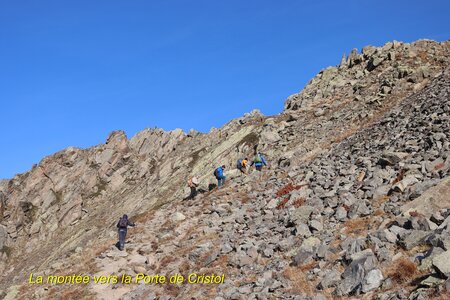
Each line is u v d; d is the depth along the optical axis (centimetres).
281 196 2511
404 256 1261
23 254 8000
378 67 5175
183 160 7131
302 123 4569
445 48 5147
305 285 1362
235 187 3188
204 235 2308
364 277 1212
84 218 8038
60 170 9669
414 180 1788
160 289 1830
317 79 6231
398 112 3178
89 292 1950
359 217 1733
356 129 3525
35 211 8925
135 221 3014
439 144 2067
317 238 1675
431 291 1023
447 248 1174
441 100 2791
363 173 2183
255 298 1401
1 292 2248
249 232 2091
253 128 5894
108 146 9569
